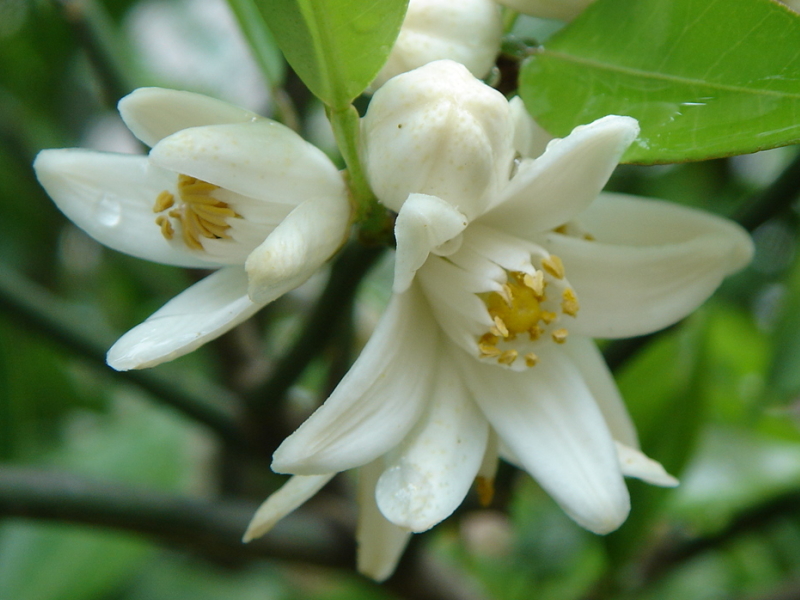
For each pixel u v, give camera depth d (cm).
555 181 8
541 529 15
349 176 8
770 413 14
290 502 8
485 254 8
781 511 12
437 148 7
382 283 15
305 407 12
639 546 12
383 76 8
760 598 12
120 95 12
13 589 14
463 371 8
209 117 8
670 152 8
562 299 8
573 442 8
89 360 11
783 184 10
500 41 8
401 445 8
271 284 7
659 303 8
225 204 8
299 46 7
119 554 14
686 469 12
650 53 8
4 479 10
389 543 9
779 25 8
